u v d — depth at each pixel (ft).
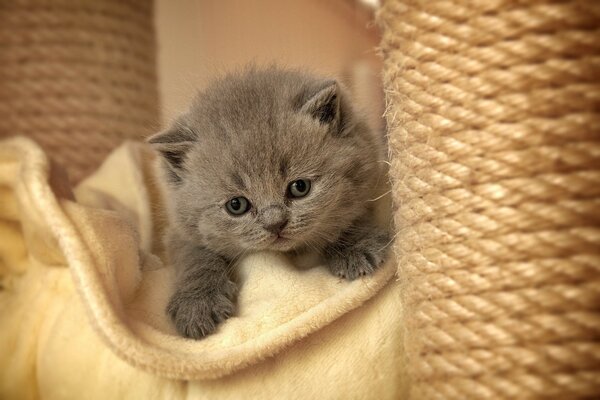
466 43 0.76
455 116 0.77
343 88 1.05
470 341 0.76
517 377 0.74
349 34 1.69
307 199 0.96
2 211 0.99
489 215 0.75
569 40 0.73
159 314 0.96
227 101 1.02
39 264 0.99
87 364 0.89
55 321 0.93
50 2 1.29
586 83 0.73
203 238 1.01
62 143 1.32
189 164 1.01
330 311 0.88
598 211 0.73
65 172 1.04
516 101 0.74
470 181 0.77
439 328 0.79
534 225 0.74
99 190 1.18
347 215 0.99
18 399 0.93
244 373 0.87
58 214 0.90
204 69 1.41
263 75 1.08
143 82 1.41
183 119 1.05
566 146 0.73
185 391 0.87
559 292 0.73
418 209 0.82
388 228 1.01
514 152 0.74
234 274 1.00
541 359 0.73
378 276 0.92
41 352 0.93
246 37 1.78
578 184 0.73
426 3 0.79
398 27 0.83
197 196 1.00
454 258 0.78
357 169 1.00
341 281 0.95
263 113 0.98
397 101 0.85
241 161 0.96
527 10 0.74
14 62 1.28
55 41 1.30
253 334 0.88
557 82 0.73
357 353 0.88
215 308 0.93
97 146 1.35
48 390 0.91
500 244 0.75
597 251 0.73
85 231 0.91
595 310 0.72
